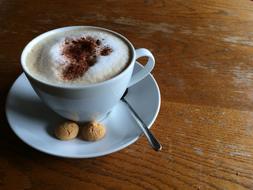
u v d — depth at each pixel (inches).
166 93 10.9
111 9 15.4
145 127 9.1
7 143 9.1
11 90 10.4
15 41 13.2
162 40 13.4
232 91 10.9
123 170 8.4
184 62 12.2
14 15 14.8
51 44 9.8
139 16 14.9
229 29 14.0
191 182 8.1
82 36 10.2
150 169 8.4
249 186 8.0
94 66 8.9
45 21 14.4
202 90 11.0
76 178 8.2
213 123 9.7
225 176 8.2
